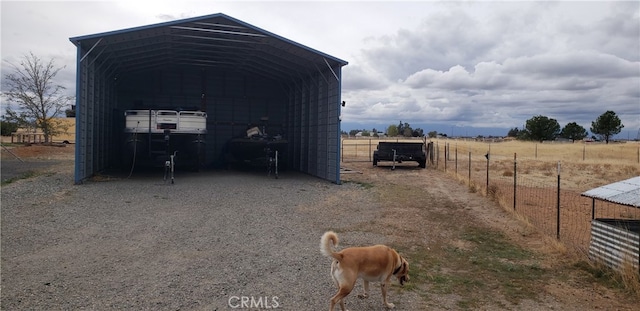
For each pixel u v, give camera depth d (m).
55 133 40.53
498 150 44.19
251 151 21.31
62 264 6.86
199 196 13.51
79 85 14.95
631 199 6.52
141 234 8.84
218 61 22.55
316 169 20.03
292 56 19.20
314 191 15.27
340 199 13.74
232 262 7.21
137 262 7.07
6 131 42.31
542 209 12.35
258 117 26.44
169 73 24.62
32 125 40.09
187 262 7.14
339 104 17.23
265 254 7.73
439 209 12.20
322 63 18.58
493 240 9.02
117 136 22.25
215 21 16.25
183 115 18.50
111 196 12.91
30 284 5.96
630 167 24.47
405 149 24.27
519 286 6.38
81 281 6.14
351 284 5.04
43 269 6.59
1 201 11.53
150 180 17.03
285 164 22.48
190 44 18.70
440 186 16.44
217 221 10.23
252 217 10.79
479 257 7.84
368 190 15.59
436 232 9.70
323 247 5.05
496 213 11.59
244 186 16.02
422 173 21.19
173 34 17.08
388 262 5.48
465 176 20.23
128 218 10.21
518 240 9.01
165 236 8.75
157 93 24.44
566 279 6.67
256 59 21.53
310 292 5.98
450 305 5.66
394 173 21.19
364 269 5.23
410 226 10.23
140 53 19.56
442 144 55.94
